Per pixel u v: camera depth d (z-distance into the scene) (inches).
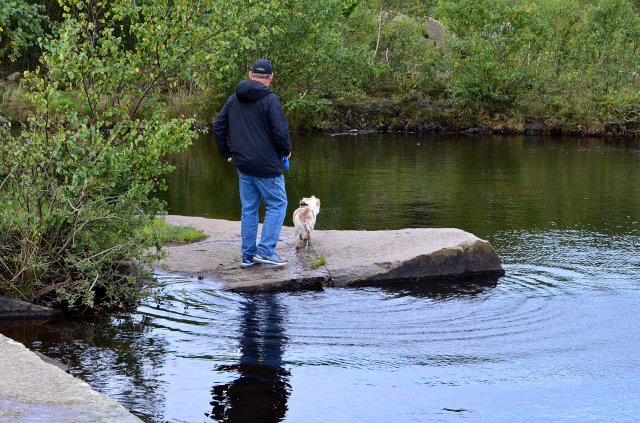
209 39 320.8
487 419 194.1
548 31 1105.4
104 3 317.4
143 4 320.5
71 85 301.1
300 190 597.6
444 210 512.4
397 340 250.7
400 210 512.4
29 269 274.8
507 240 413.4
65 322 261.6
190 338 247.0
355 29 1203.2
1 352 188.7
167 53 303.0
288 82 1046.4
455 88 1095.6
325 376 218.8
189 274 313.9
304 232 341.1
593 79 1138.7
